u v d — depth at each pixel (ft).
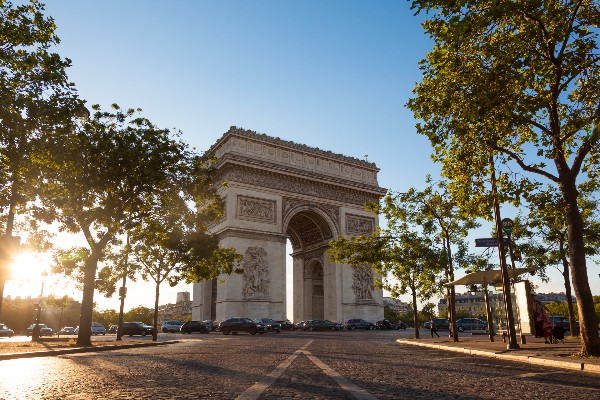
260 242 259.60
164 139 130.31
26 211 119.34
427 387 38.99
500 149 78.54
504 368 56.65
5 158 80.38
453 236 142.72
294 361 65.00
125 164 118.52
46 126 80.64
